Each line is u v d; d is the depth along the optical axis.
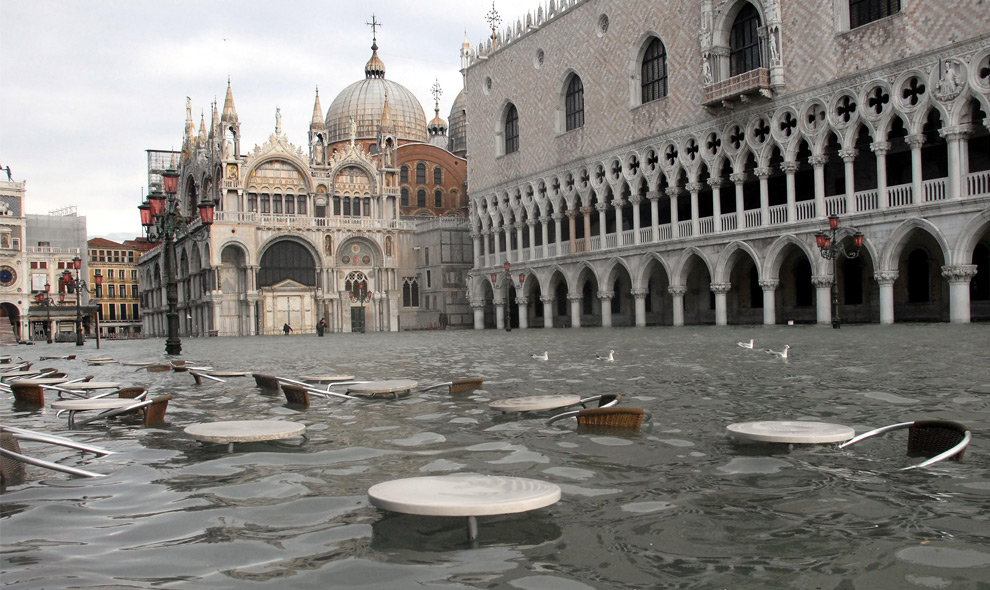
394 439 9.74
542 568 4.88
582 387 15.01
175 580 4.80
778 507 6.16
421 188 101.75
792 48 47.66
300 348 40.28
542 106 71.00
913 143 41.66
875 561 4.89
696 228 55.53
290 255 87.19
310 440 9.77
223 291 83.62
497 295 78.44
